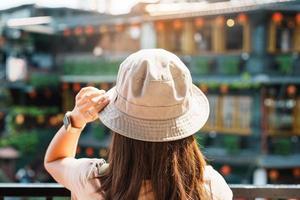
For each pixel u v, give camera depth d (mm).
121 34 12250
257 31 10953
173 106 1060
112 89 1223
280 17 9797
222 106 11633
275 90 11055
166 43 11766
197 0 9773
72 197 1226
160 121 1057
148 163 1059
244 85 11031
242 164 10938
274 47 10977
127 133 1059
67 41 13469
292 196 1608
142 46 11938
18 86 13648
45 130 13547
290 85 10852
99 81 12844
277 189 1613
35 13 12828
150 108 1049
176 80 1072
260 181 10531
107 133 12352
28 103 13820
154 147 1054
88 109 1227
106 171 1137
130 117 1066
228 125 11500
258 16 10695
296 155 10945
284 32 10867
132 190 1054
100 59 12859
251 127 11203
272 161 10523
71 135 1276
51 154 1278
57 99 13688
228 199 1129
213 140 11633
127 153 1068
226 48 11539
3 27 13086
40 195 1653
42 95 13703
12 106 13859
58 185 1661
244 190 1617
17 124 13453
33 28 12883
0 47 13656
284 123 11039
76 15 12539
